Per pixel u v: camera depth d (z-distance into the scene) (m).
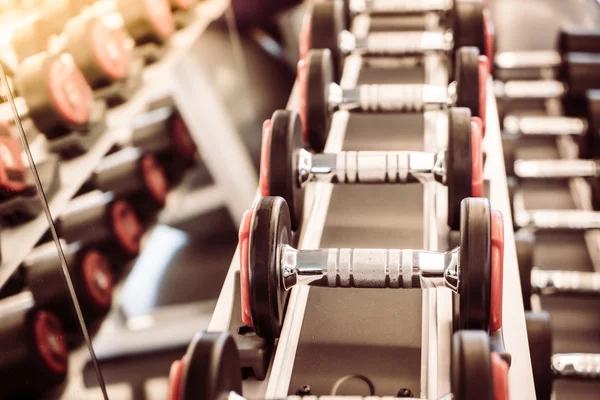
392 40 1.31
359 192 1.16
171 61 1.52
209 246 1.50
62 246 1.24
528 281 1.16
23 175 1.09
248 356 0.94
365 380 0.94
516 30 1.81
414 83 1.36
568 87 1.47
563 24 1.80
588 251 1.37
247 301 0.92
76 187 1.21
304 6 1.87
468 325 0.89
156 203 1.47
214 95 1.69
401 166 1.04
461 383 0.79
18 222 1.11
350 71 1.41
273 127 1.02
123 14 1.45
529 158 1.51
